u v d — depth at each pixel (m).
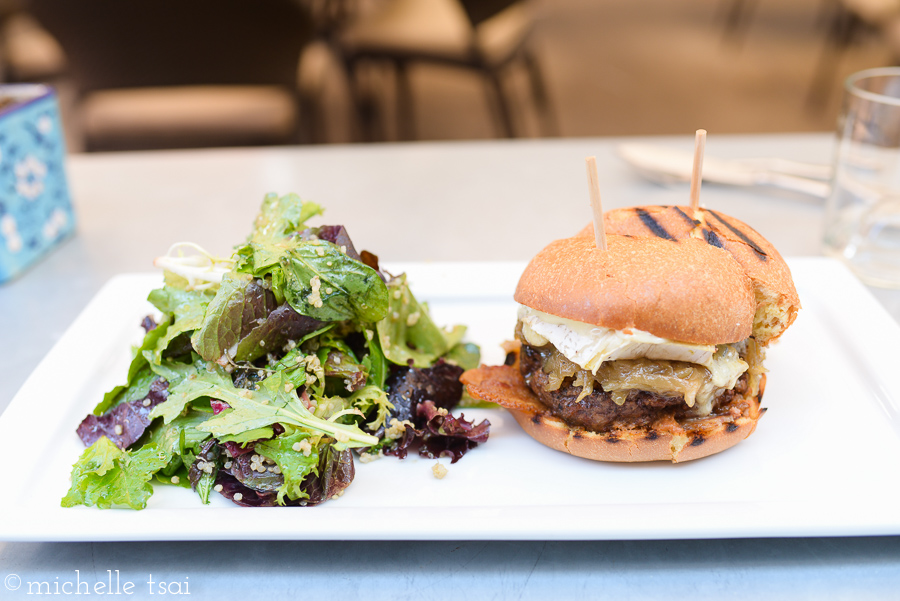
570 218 0.56
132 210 0.60
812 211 0.55
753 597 0.28
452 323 0.42
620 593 0.28
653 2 1.08
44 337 0.44
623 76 1.11
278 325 0.33
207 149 1.01
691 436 0.32
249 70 1.00
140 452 0.32
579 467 0.33
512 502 0.31
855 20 1.06
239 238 0.54
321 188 0.63
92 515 0.30
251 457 0.31
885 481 0.32
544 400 0.34
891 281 0.46
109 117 1.00
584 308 0.31
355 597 0.29
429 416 0.34
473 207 0.58
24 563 0.30
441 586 0.29
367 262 0.37
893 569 0.29
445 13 1.02
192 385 0.33
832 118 1.11
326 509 0.30
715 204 0.56
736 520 0.29
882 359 0.37
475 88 1.09
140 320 0.42
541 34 1.09
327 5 1.00
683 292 0.31
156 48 0.98
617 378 0.32
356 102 1.08
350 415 0.35
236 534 0.29
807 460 0.33
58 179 0.54
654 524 0.29
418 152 0.71
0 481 0.32
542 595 0.28
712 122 1.12
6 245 0.49
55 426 0.35
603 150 0.70
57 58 1.00
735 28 1.08
